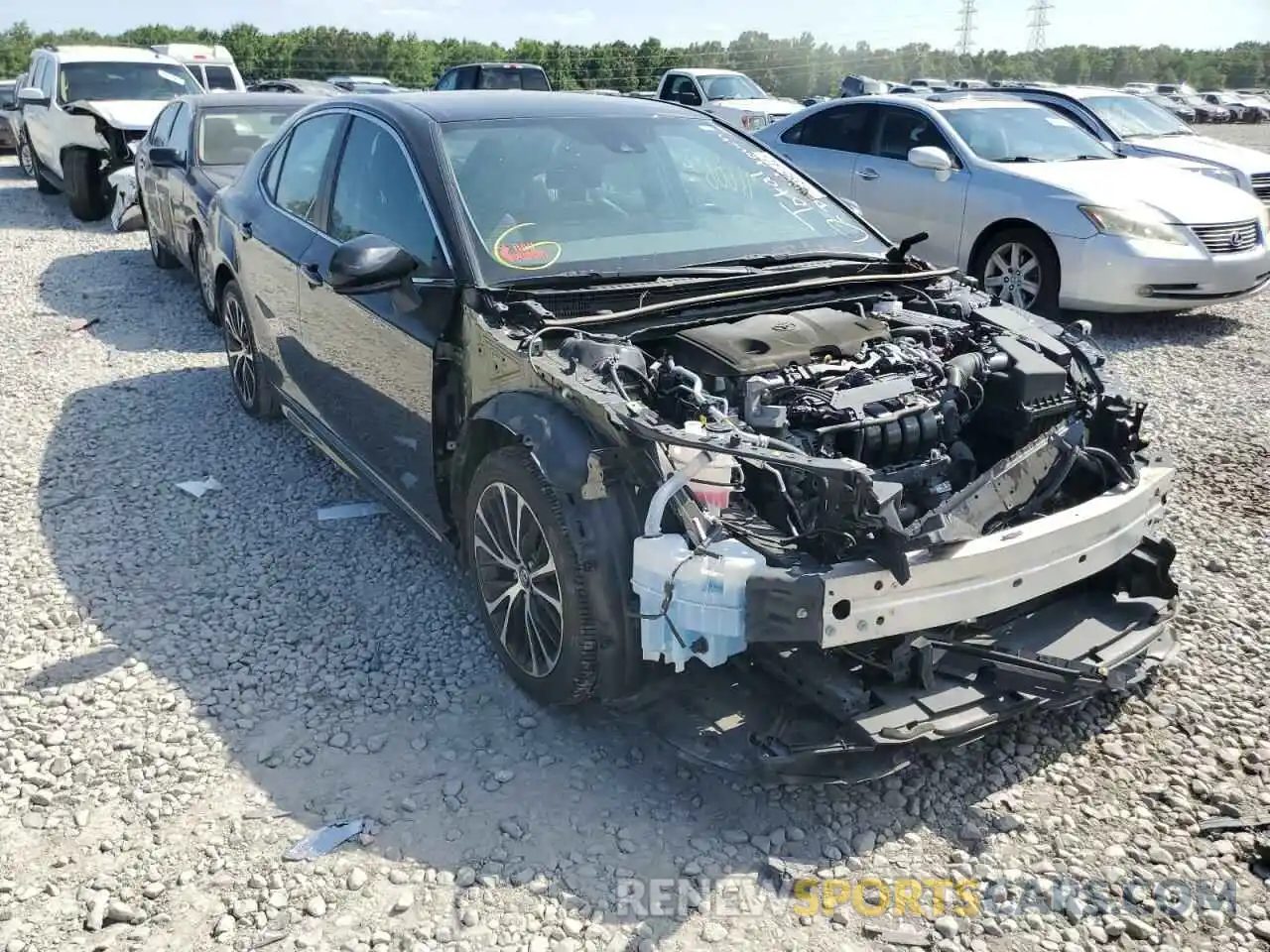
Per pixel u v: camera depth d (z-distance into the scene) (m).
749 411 3.07
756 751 2.88
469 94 4.62
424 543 4.65
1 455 5.63
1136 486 3.38
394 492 4.27
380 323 4.06
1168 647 3.55
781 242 4.20
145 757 3.25
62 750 3.28
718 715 3.06
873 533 2.74
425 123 4.22
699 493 2.88
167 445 5.79
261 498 5.13
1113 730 3.41
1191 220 7.86
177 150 8.66
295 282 4.87
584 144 4.32
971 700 2.99
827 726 2.96
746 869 2.82
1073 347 3.81
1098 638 3.34
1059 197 8.02
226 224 5.87
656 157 4.40
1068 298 8.02
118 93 13.34
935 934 2.61
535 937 2.58
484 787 3.12
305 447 5.76
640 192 4.23
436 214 3.88
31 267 10.20
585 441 3.02
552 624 3.28
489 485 3.38
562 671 3.17
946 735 2.88
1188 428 6.18
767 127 10.59
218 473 5.43
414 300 3.76
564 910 2.67
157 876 2.77
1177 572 4.44
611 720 3.40
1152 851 2.88
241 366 6.14
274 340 5.31
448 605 4.15
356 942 2.56
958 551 2.85
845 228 4.46
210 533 4.76
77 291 9.27
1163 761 3.26
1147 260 7.72
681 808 3.05
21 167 17.31
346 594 4.23
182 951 2.54
